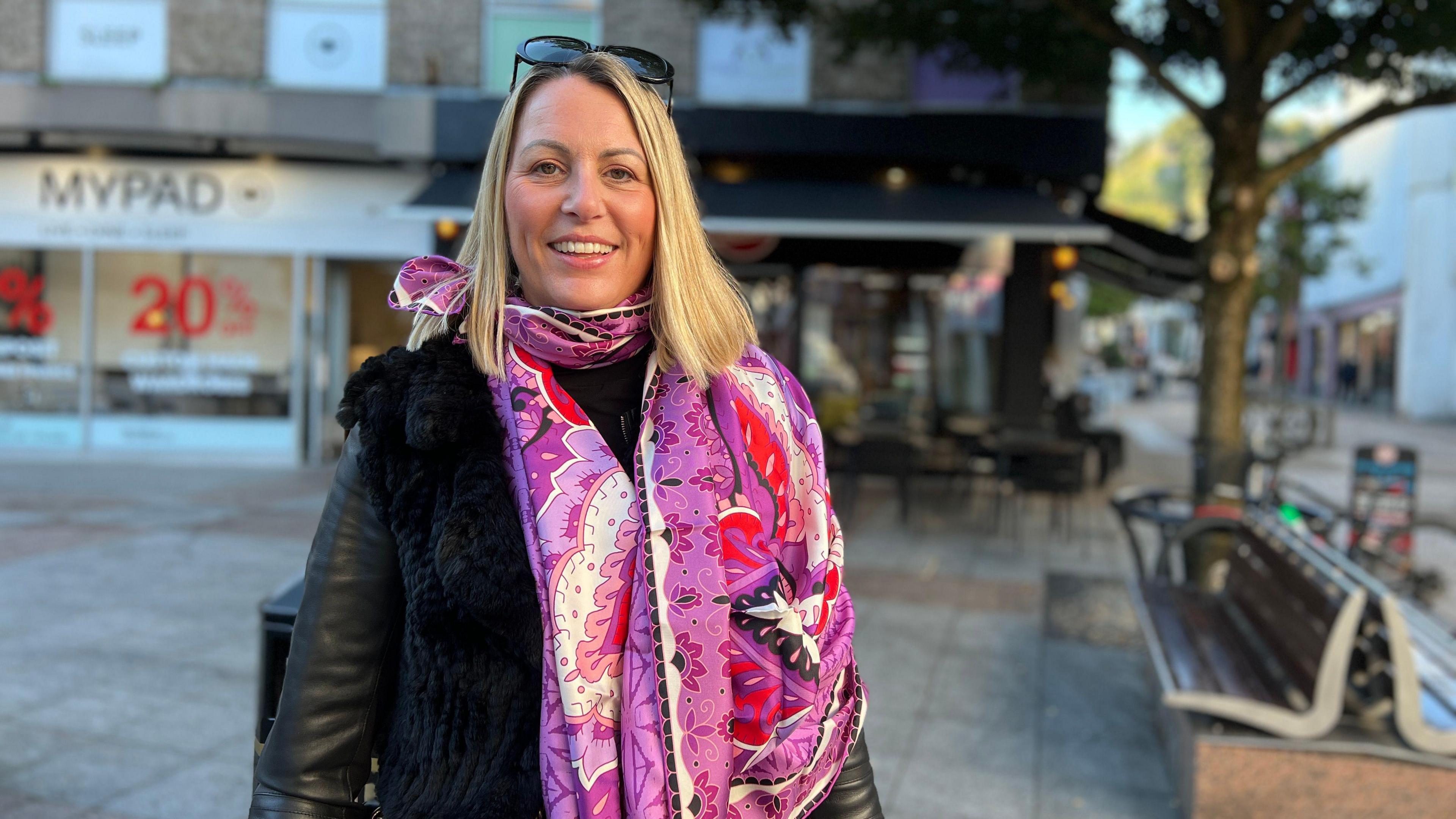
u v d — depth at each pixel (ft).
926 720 14.23
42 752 12.12
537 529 3.53
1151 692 15.28
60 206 39.34
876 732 13.75
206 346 40.04
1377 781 9.99
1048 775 12.48
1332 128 23.79
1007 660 17.01
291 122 36.60
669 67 3.99
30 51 37.27
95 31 37.35
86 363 39.88
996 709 14.70
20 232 39.37
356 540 3.67
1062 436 38.63
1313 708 10.16
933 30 25.26
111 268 39.78
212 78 37.47
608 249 3.75
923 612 19.90
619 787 3.40
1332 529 19.60
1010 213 32.83
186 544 24.09
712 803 3.38
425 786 3.43
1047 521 31.14
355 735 3.67
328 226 39.60
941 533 28.63
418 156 36.86
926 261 39.09
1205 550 19.71
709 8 27.14
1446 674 11.84
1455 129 86.79
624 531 3.57
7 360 39.81
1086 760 12.94
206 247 39.52
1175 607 15.28
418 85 37.45
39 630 16.90
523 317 3.67
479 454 3.52
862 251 39.24
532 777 3.40
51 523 26.18
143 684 14.56
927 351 39.42
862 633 18.42
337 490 3.73
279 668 7.06
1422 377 89.92
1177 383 157.28
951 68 27.66
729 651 3.50
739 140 36.19
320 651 3.61
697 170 36.50
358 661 3.65
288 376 40.19
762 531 3.80
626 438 3.87
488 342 3.74
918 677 16.06
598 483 3.59
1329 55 24.44
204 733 12.87
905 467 29.96
